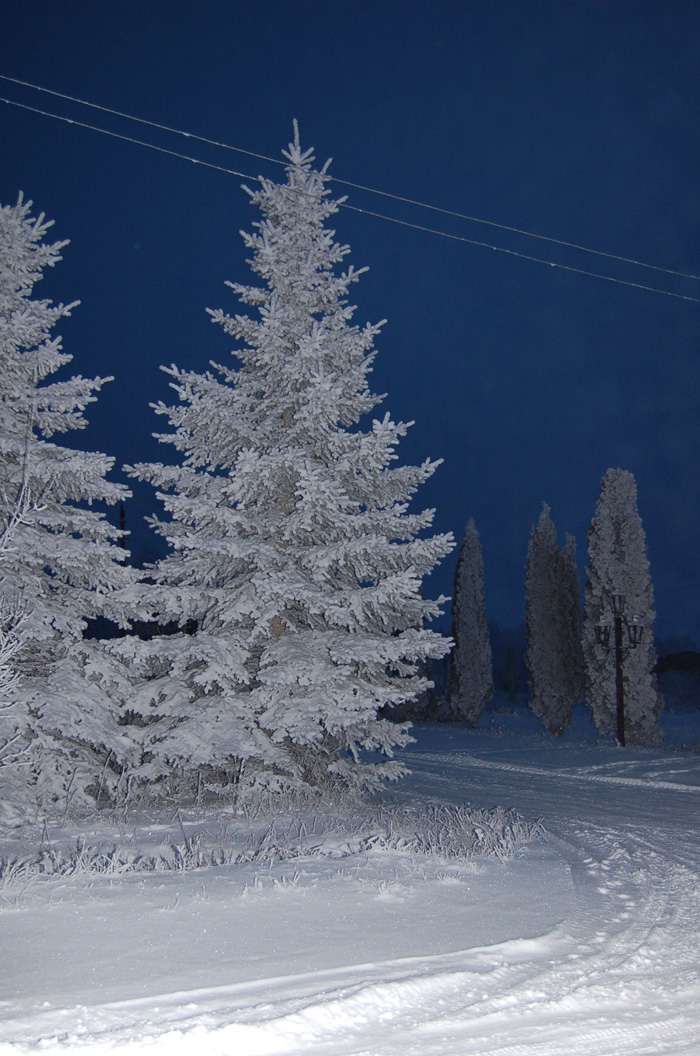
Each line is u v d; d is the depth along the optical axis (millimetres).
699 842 12367
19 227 14141
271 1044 4633
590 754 27000
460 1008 5336
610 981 5984
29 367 13906
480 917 7453
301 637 14805
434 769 24578
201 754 13070
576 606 35250
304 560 14664
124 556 13766
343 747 15125
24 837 10883
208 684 13930
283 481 14711
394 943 6508
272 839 10727
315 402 14320
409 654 14109
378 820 12500
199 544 13898
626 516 30672
